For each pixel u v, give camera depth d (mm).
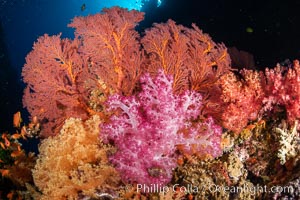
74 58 1188
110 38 1183
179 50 1152
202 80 1188
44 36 1165
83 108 1172
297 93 971
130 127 869
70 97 1137
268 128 1067
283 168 971
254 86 1029
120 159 852
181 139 871
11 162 1478
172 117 836
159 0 5172
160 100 843
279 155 946
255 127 1078
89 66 1264
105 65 1174
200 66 1184
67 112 1128
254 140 1063
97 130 961
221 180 964
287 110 999
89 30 1167
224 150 1066
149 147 840
